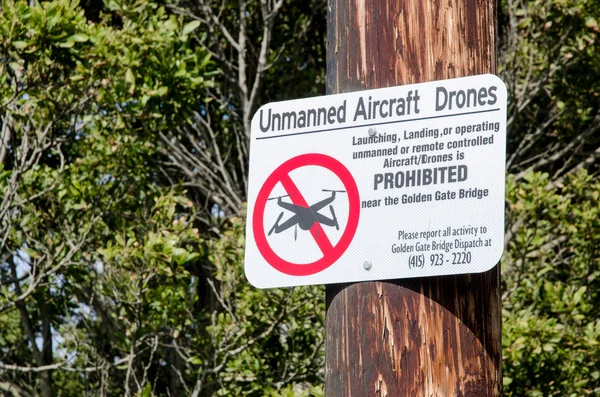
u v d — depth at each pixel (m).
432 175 4.91
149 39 16.98
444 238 4.81
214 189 21.27
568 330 17.30
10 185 16.03
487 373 4.83
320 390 15.25
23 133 18.23
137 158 17.59
